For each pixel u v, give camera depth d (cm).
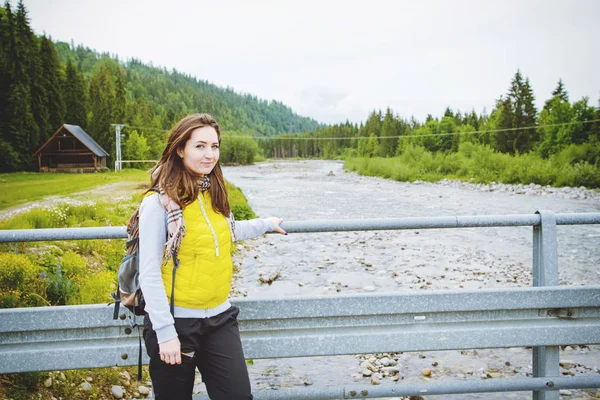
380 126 13912
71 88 8125
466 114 10312
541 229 254
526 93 6438
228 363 197
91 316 231
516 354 539
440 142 8512
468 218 248
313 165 12331
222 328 202
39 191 2811
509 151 6469
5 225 1198
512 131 6438
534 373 270
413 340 243
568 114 5344
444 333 245
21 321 227
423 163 5678
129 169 7725
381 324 248
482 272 990
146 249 186
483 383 248
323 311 241
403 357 533
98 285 662
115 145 8050
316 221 243
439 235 1475
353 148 16200
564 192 3244
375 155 11150
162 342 182
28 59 6875
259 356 238
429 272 993
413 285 891
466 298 247
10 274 540
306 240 1398
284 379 487
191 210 195
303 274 990
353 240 1395
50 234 229
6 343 230
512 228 1602
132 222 198
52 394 367
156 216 189
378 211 2247
